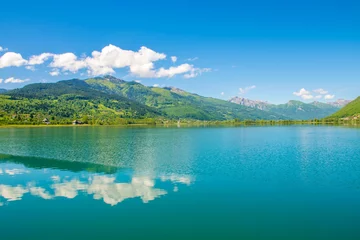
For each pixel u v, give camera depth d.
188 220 30.16
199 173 50.94
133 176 48.91
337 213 31.89
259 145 93.88
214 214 31.70
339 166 56.09
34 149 85.44
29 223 29.62
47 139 120.69
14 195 38.72
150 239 26.11
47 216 31.44
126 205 34.59
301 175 48.81
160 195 38.47
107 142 107.38
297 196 37.75
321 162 60.56
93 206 34.31
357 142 100.38
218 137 130.62
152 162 62.09
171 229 28.05
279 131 176.12
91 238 26.42
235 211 32.59
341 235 26.78
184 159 65.81
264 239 26.06
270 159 64.88
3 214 32.09
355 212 32.12
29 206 34.47
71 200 36.59
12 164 60.84
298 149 82.00
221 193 39.09
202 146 92.06
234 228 28.23
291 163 59.69
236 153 75.00
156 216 31.20
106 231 27.73
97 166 58.09
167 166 57.72
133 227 28.55
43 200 36.62
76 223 29.53
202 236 26.66
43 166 58.38
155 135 147.00
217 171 52.38
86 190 40.94
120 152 78.06
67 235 27.03
